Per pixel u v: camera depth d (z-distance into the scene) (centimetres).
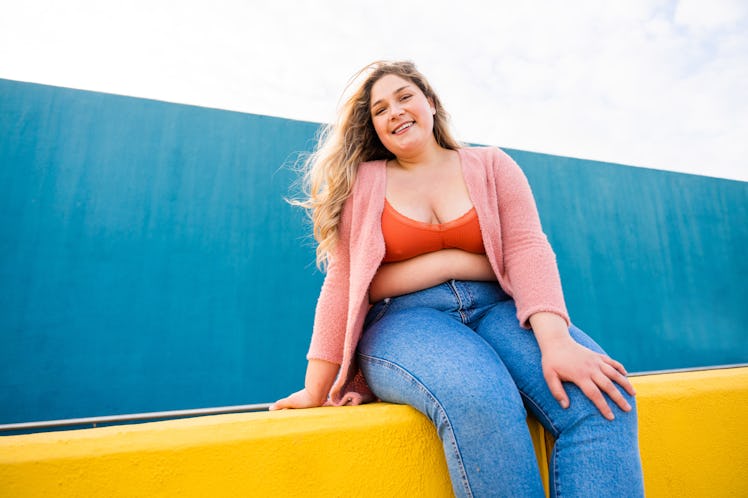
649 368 555
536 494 63
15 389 350
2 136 401
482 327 95
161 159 446
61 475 60
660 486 86
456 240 98
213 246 439
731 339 611
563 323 82
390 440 73
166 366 393
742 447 95
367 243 97
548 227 560
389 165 116
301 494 67
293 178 488
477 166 107
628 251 594
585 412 71
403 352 80
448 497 74
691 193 659
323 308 100
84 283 390
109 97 446
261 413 80
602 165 619
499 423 65
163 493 62
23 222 387
